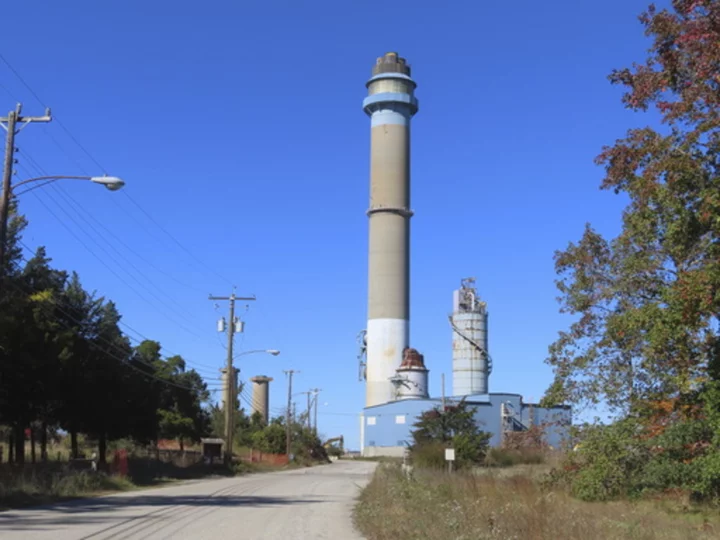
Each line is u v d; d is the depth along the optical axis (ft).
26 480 81.61
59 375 111.55
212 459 175.63
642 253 77.25
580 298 84.48
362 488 104.78
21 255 104.78
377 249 325.83
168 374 187.73
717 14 52.49
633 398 81.61
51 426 152.15
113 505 74.69
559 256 86.84
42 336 107.24
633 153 60.75
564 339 85.30
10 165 70.44
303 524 60.59
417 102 338.34
